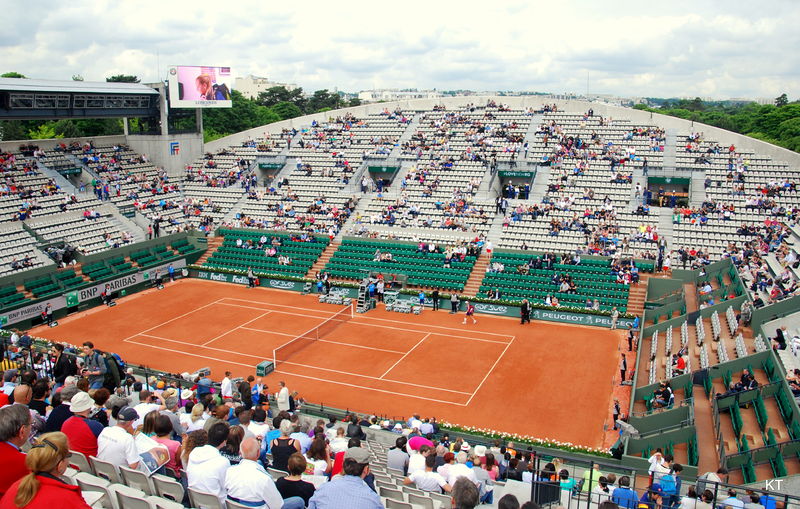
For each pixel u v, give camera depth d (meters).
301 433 18.78
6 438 8.21
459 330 48.78
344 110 92.44
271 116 157.62
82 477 10.68
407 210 67.06
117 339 46.56
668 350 38.56
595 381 38.47
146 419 13.24
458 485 8.17
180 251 65.44
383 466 19.08
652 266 53.03
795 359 31.23
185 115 82.94
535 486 16.20
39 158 67.94
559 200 63.91
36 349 32.09
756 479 23.14
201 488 10.52
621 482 18.36
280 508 10.16
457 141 78.06
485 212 65.00
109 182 70.81
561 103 84.69
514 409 34.69
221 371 40.28
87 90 66.25
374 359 42.44
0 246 54.66
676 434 27.75
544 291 53.22
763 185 60.59
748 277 44.88
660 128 72.56
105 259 58.97
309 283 59.44
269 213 71.12
